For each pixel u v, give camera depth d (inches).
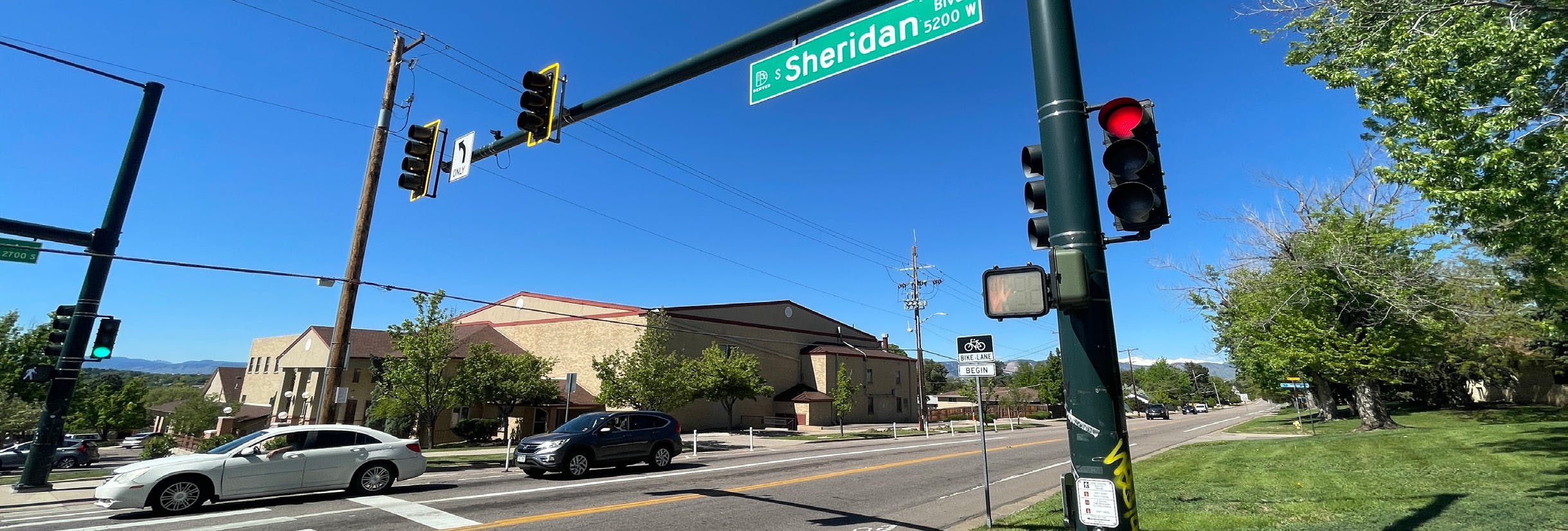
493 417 1378.0
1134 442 1077.8
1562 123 279.4
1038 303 158.7
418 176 374.0
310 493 484.1
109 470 757.9
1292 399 1674.5
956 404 3198.8
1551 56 280.5
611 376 1122.0
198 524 372.2
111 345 528.4
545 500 459.8
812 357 1888.5
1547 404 1293.1
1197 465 585.9
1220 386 5447.8
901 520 392.2
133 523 374.9
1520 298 376.8
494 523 377.7
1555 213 279.4
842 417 1803.6
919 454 885.8
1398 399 1815.9
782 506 441.7
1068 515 159.5
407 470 508.1
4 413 1159.0
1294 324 884.0
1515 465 466.6
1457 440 642.2
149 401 2229.3
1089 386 155.2
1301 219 854.5
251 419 1673.2
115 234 530.6
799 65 228.4
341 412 1473.9
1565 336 414.3
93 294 527.8
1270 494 401.7
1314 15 393.4
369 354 1536.7
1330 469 505.4
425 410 983.0
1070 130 167.2
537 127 293.4
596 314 1569.9
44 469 511.8
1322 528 298.5
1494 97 293.9
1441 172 297.7
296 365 1658.5
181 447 1502.2
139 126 546.9
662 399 1122.7
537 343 1681.8
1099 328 157.0
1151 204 159.0
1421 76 307.0
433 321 977.5
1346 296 845.2
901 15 206.7
